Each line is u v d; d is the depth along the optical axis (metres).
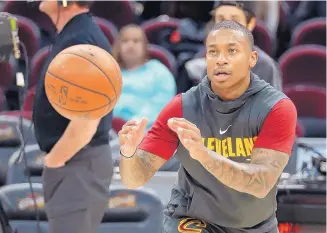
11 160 10.05
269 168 6.16
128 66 13.81
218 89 6.50
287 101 6.44
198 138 5.71
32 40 17.31
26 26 17.30
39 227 8.17
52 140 7.73
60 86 6.65
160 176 9.69
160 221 8.55
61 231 7.80
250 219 6.70
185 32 18.09
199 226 6.79
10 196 8.49
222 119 6.51
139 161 6.48
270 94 6.46
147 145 6.65
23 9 18.42
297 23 20.50
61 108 6.74
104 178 7.91
